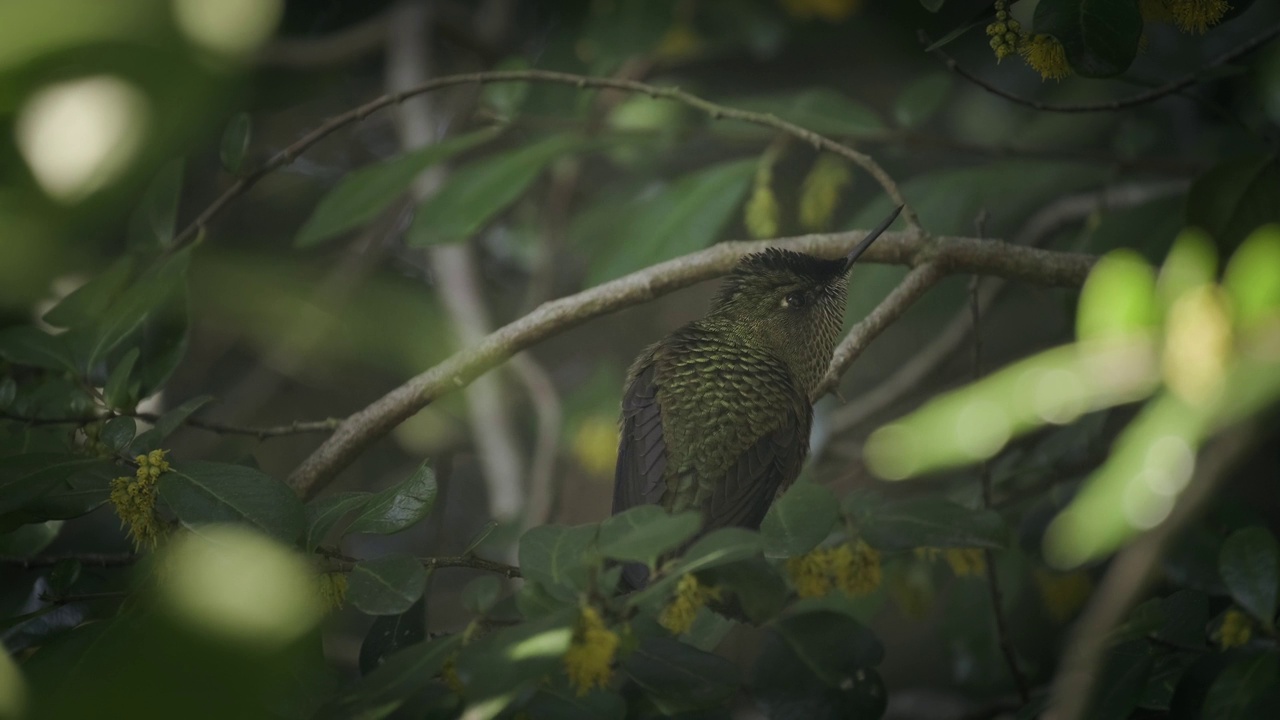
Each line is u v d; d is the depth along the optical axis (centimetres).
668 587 392
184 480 407
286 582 179
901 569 654
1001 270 602
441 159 769
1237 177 521
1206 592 442
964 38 1022
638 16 909
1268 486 707
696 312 1092
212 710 164
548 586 350
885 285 766
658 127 993
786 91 1132
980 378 609
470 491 1098
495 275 1149
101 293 566
